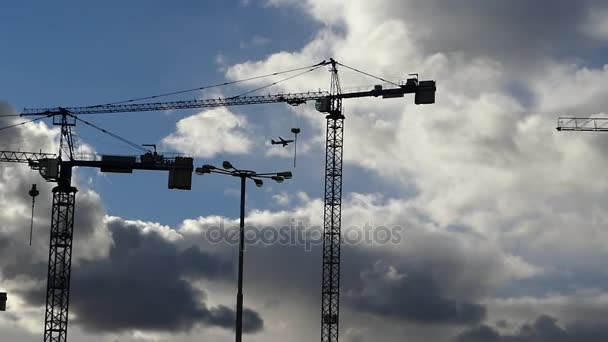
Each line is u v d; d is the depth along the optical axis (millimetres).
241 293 126688
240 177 131250
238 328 125500
